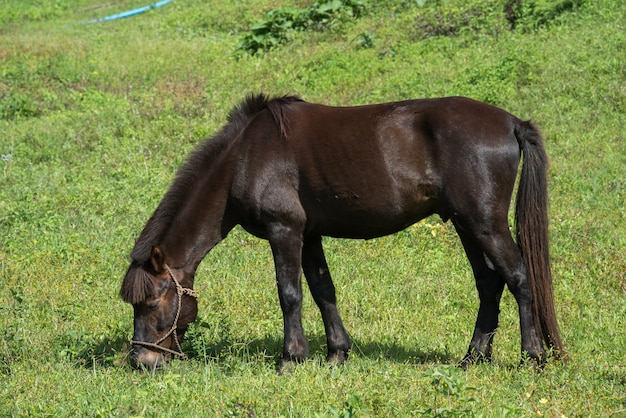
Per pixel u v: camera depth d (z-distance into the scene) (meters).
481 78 15.88
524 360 7.45
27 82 20.00
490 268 7.88
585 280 9.73
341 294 9.88
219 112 16.92
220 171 7.93
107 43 24.55
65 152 15.55
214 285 10.25
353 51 19.27
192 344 8.21
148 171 14.24
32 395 7.17
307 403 6.75
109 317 9.42
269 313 9.51
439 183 7.51
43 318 9.34
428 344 8.53
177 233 7.95
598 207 11.58
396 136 7.56
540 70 15.87
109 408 6.63
